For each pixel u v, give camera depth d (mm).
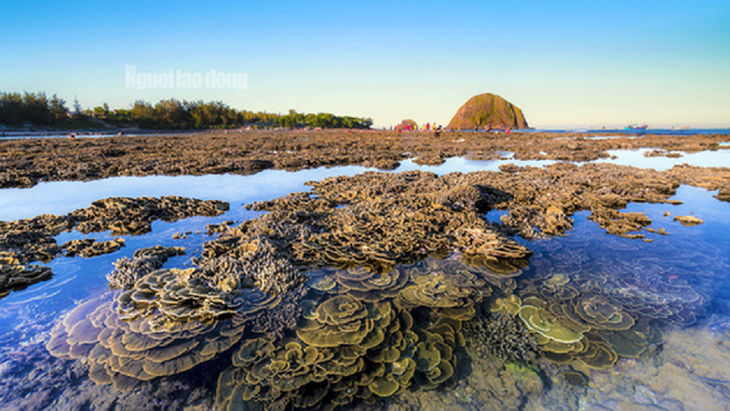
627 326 4559
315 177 16578
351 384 3648
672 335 4402
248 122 135375
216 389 3574
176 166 18703
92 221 8727
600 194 11906
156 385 3613
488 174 16047
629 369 3850
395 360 3986
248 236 7406
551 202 10664
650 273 6113
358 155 26016
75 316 4773
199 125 108000
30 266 6242
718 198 11695
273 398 3459
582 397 3506
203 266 6082
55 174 16594
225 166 19094
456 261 6590
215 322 4598
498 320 4750
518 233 8234
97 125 89438
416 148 32250
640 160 23016
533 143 37531
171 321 4633
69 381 3656
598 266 6422
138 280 5586
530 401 3469
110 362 3914
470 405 3426
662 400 3428
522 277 5988
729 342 4238
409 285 5609
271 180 15656
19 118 75000
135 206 9859
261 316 4730
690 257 6781
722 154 26344
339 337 4285
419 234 7523
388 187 12656
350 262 6523
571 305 5102
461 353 4148
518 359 4043
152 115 100062
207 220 9227
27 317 4777
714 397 3426
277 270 5738
